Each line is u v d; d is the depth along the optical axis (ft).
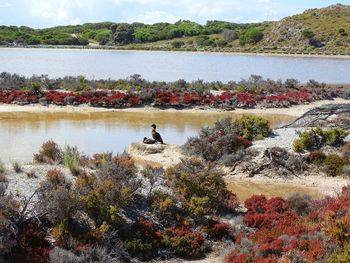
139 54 435.12
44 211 41.16
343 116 96.58
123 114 117.08
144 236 42.73
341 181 65.92
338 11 552.41
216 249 44.32
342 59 385.50
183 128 101.04
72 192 43.29
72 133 91.50
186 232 44.42
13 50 463.42
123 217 44.60
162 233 43.83
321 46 469.16
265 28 565.53
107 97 126.93
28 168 57.62
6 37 557.74
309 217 47.78
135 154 76.43
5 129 93.30
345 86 189.06
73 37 608.19
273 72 263.08
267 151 70.59
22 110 117.19
